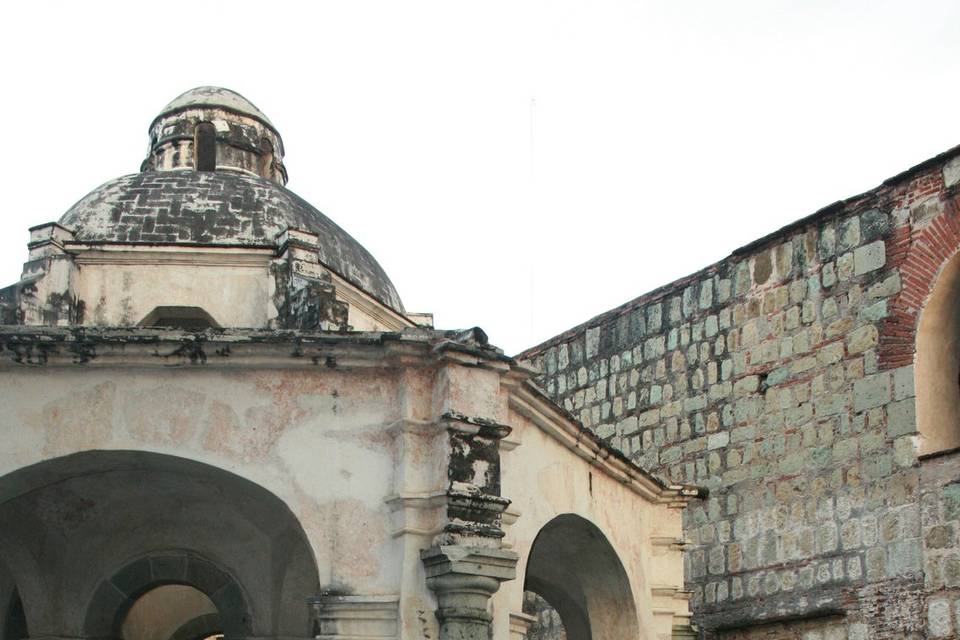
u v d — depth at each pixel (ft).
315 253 51.83
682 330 62.54
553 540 45.27
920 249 50.83
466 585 33.78
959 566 46.80
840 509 52.21
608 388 66.64
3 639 44.21
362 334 35.53
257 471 35.24
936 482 48.29
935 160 50.44
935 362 50.37
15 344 34.42
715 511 58.39
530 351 73.15
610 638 45.42
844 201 54.19
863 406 52.03
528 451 40.55
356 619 34.35
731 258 60.34
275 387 35.88
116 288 51.44
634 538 45.93
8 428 34.76
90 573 43.19
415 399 35.73
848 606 50.93
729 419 58.80
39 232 51.26
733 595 56.54
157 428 35.12
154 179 57.21
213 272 51.93
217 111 63.67
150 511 41.98
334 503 35.27
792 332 56.24
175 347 34.94
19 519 40.27
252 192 56.75
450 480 34.58
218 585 43.86
